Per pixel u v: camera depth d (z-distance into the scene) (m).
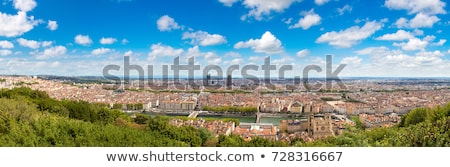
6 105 52.34
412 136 32.47
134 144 39.06
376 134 47.19
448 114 73.56
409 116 90.75
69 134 38.94
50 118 44.75
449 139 30.44
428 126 33.25
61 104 89.88
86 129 40.06
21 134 36.38
